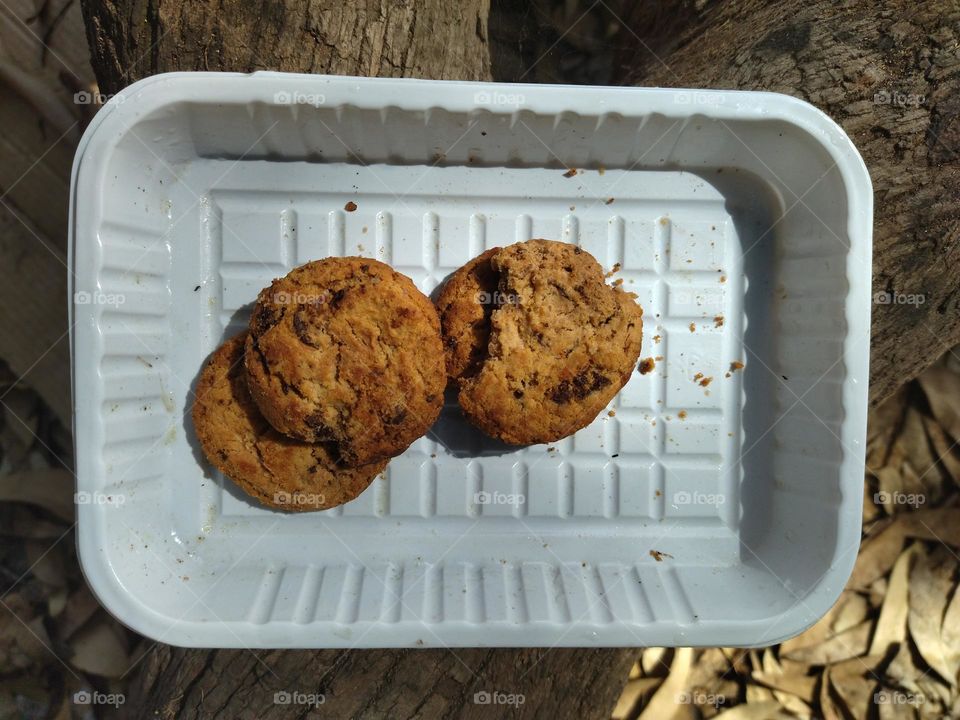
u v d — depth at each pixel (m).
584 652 0.21
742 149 0.19
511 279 0.17
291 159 0.20
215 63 0.19
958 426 0.25
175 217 0.20
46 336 0.23
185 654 0.20
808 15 0.19
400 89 0.18
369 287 0.17
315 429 0.17
